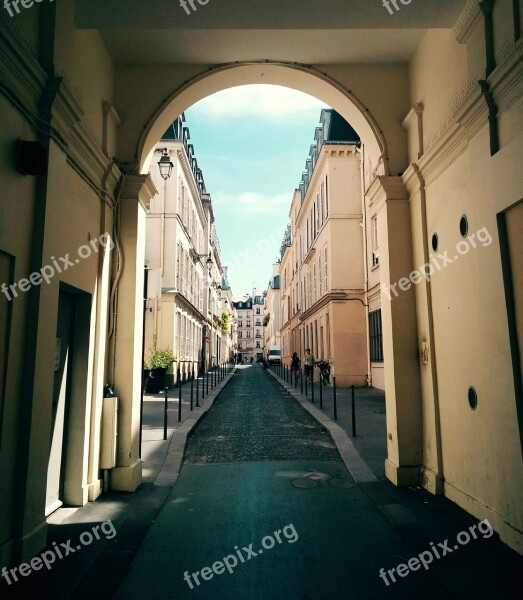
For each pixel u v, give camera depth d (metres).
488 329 4.07
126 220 5.81
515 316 3.75
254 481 5.88
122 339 5.65
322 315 22.12
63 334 4.89
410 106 6.23
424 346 5.61
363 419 10.26
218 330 48.38
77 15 4.68
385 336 6.15
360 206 19.52
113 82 6.07
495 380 3.96
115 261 5.68
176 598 3.13
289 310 40.34
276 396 17.42
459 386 4.80
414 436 5.68
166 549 3.89
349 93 6.23
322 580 3.37
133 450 5.58
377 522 4.47
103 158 5.17
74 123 4.29
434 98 5.40
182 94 6.19
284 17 4.85
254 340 122.50
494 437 3.99
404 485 5.57
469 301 4.56
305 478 6.00
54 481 4.76
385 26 4.90
